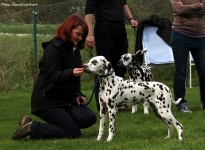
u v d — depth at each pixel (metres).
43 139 7.34
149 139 7.19
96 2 9.70
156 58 13.16
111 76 6.94
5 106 11.62
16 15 17.56
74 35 7.39
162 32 13.24
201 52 9.94
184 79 9.99
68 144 6.84
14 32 17.17
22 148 6.75
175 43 9.94
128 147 6.52
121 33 9.99
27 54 15.48
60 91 7.51
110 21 9.76
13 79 14.91
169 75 15.95
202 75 10.09
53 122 7.48
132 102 7.05
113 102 6.93
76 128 7.47
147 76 10.24
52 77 7.26
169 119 6.97
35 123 7.36
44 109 7.45
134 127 8.38
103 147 6.57
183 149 6.23
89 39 9.48
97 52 9.97
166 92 6.96
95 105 11.48
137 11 16.41
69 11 16.66
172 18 16.27
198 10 9.68
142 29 12.40
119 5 9.88
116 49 10.24
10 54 15.39
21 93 14.11
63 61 7.47
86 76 15.61
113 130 7.05
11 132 8.25
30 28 16.92
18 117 10.04
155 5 16.36
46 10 16.73
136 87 6.99
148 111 10.25
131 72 10.17
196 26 9.76
